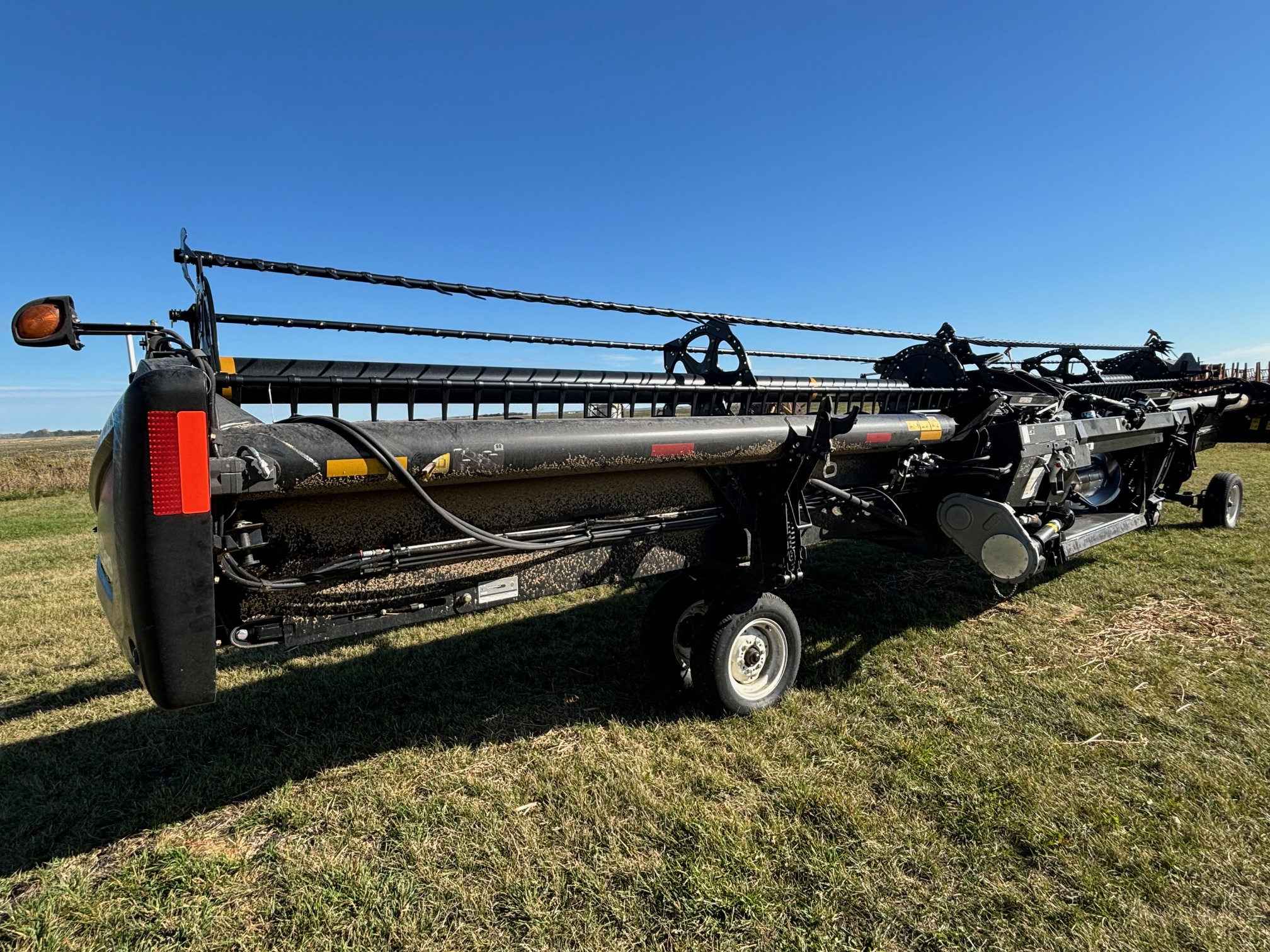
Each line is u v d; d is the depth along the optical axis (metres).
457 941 2.09
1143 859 2.33
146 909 2.27
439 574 2.75
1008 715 3.40
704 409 4.09
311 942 2.11
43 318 2.00
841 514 4.12
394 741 3.35
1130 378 7.92
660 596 3.82
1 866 2.53
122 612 2.01
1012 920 2.10
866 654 4.23
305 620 2.45
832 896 2.21
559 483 2.95
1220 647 4.12
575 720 3.51
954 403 4.85
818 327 4.30
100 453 2.26
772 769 2.96
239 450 1.96
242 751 3.30
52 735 3.53
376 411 3.30
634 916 2.16
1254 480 10.59
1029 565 3.81
